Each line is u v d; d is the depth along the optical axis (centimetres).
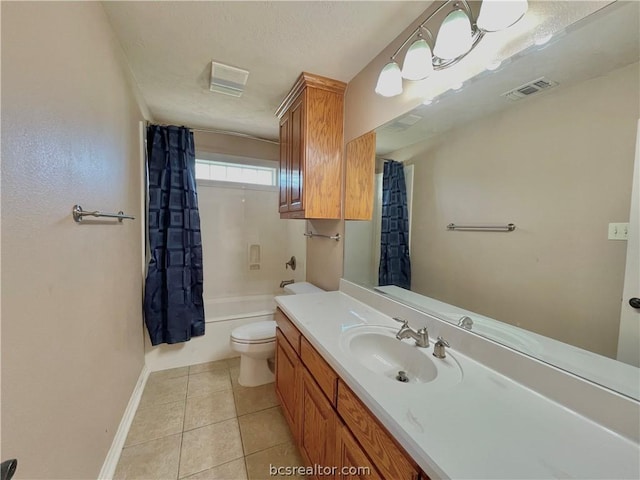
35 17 77
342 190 197
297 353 146
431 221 129
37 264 78
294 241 334
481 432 66
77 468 101
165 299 231
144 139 221
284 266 355
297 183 198
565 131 80
